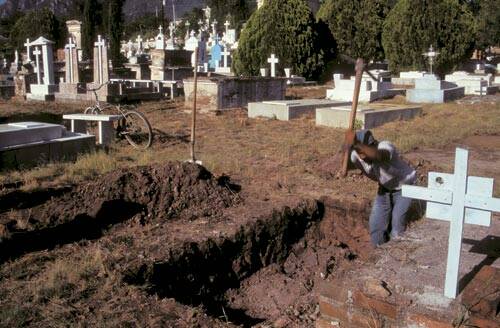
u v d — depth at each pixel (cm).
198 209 705
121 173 723
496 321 358
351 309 409
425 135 1300
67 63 2302
